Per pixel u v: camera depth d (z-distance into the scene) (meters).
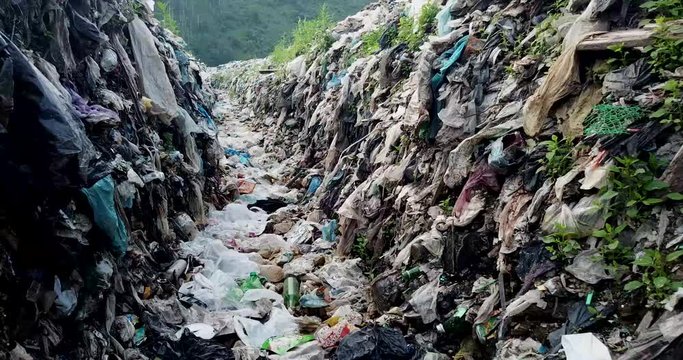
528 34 4.59
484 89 4.55
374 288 4.39
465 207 3.94
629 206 2.89
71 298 3.13
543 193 3.40
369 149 6.16
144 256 4.46
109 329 3.56
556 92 3.66
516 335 3.03
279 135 11.27
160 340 3.82
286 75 12.75
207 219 6.57
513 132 3.92
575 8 4.23
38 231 2.89
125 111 4.87
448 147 4.54
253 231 6.49
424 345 3.62
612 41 3.43
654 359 2.40
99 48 4.74
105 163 3.41
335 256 5.57
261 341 4.04
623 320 2.71
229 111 16.41
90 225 3.25
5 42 2.58
